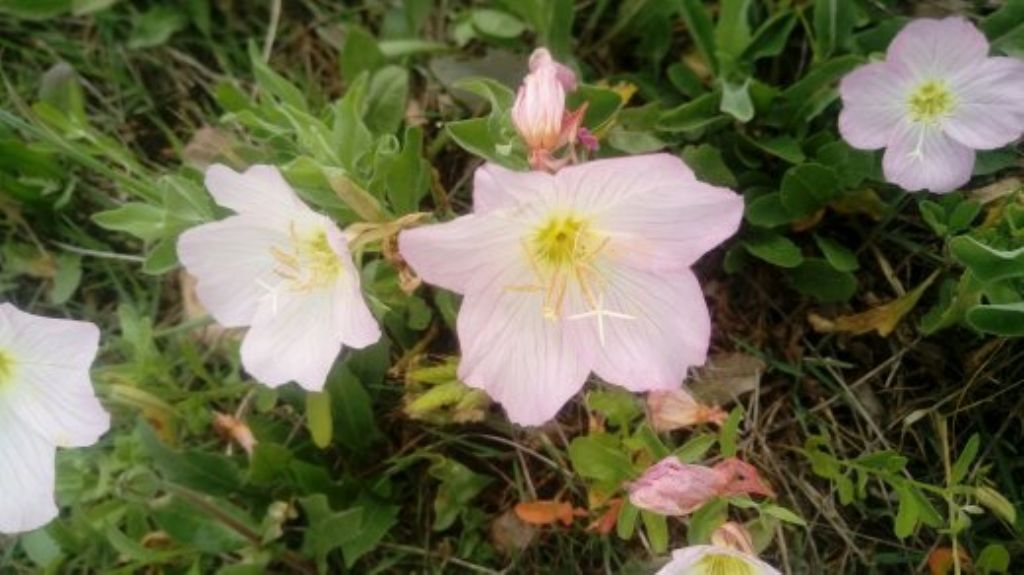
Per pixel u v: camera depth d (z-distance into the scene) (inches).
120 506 8.0
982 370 8.1
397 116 8.8
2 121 8.9
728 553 6.4
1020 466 8.1
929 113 7.8
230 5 9.7
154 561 8.0
